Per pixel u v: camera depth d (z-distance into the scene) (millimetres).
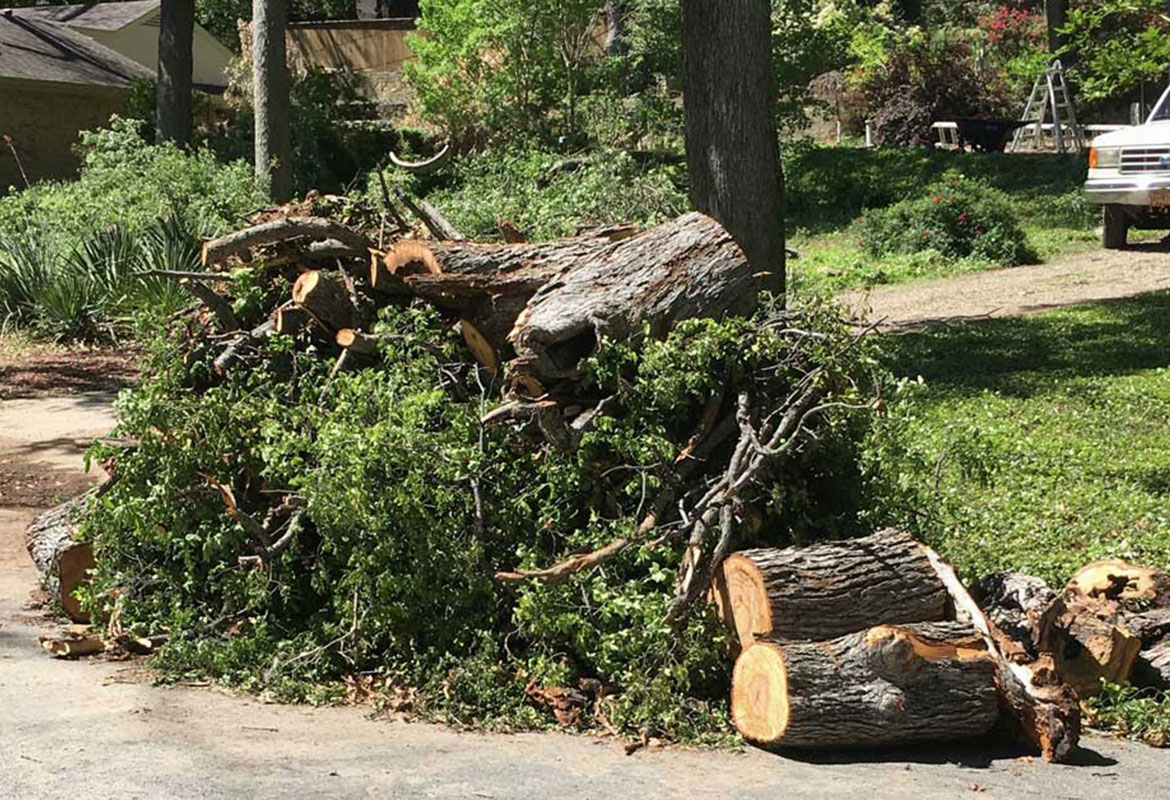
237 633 8992
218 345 10062
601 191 23156
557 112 43469
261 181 29266
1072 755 7586
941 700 7469
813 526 8992
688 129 15438
